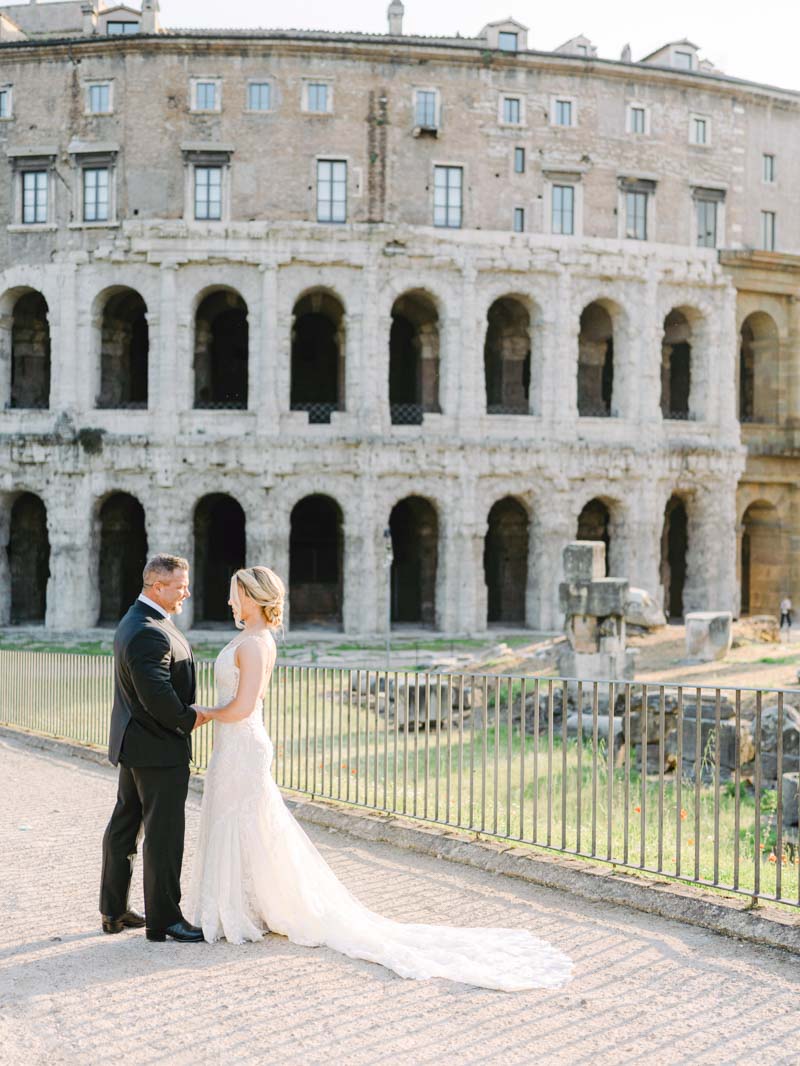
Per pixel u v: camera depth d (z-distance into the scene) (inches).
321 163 2262.6
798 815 826.2
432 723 1157.7
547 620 2330.2
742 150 2496.3
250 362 2241.6
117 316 2409.0
